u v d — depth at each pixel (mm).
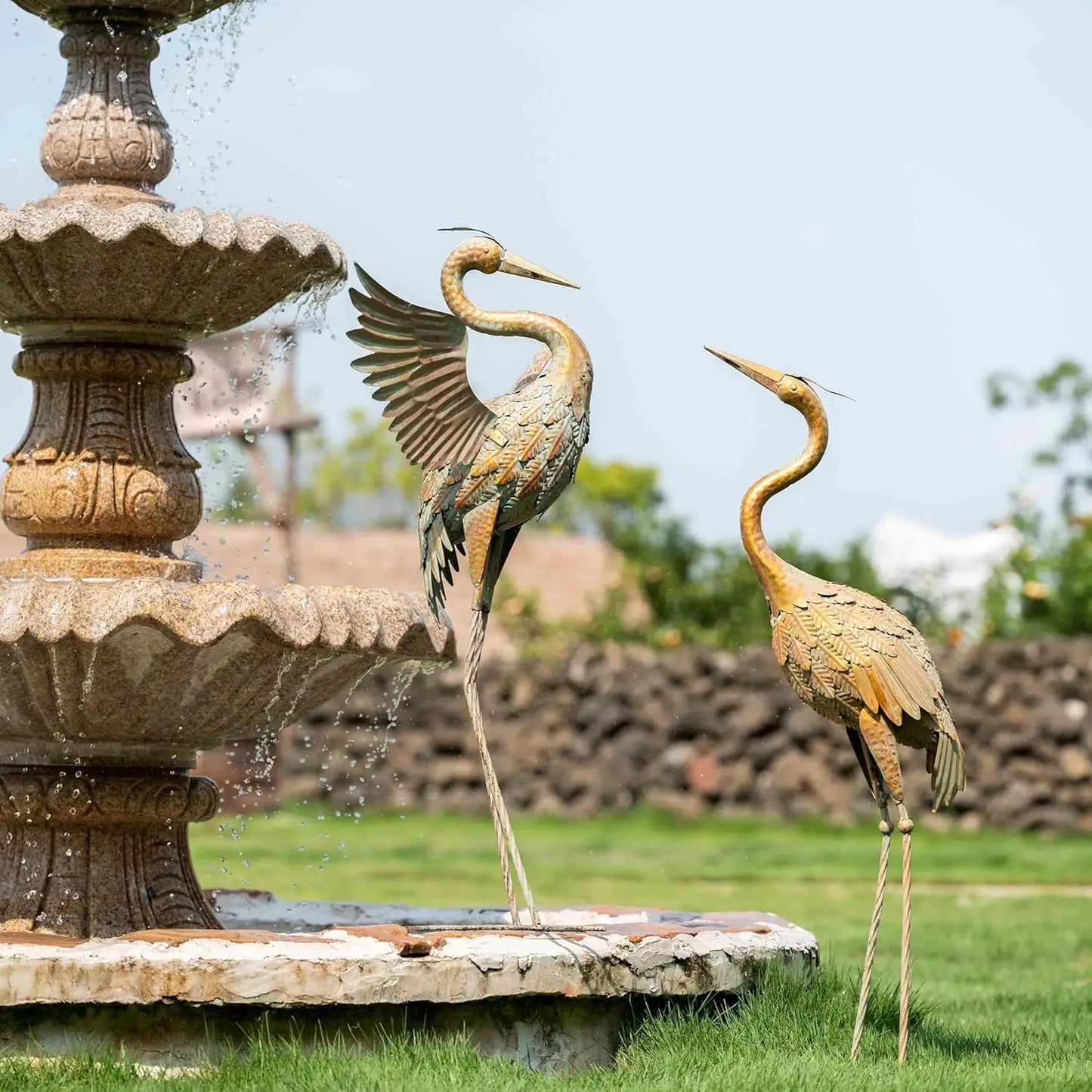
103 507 10695
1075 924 19047
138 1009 8758
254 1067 8461
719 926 10609
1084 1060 9922
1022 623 37062
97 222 9859
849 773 33156
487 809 35281
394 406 9703
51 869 10602
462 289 9758
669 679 34969
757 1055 9180
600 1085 8516
